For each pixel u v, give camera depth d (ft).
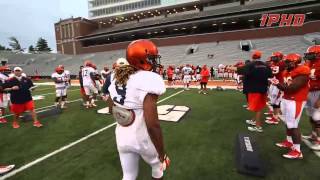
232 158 13.02
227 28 131.23
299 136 12.87
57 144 16.14
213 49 106.52
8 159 13.80
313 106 14.48
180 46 120.98
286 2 111.04
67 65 134.31
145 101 5.91
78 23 165.89
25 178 11.50
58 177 11.44
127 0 168.45
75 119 23.20
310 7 96.63
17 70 19.62
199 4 148.25
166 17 157.28
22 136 18.16
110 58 132.16
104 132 18.60
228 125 19.47
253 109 17.35
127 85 6.31
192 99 33.45
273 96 19.48
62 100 30.55
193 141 15.79
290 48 88.84
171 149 14.48
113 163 12.83
